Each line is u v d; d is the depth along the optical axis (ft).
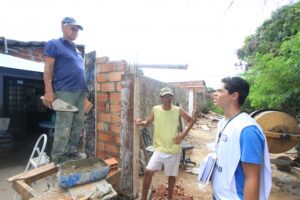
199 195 14.06
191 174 17.81
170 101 11.82
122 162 12.69
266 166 5.39
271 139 16.08
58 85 9.84
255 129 5.36
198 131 41.22
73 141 10.53
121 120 12.69
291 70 18.70
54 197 7.38
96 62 14.25
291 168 18.80
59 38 10.00
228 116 6.09
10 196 12.71
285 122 16.37
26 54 20.70
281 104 22.25
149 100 18.21
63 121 9.70
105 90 13.84
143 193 11.96
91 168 8.63
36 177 8.60
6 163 18.28
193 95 42.22
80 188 7.78
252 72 24.53
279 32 29.81
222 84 6.13
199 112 61.41
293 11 15.23
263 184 5.42
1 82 26.43
